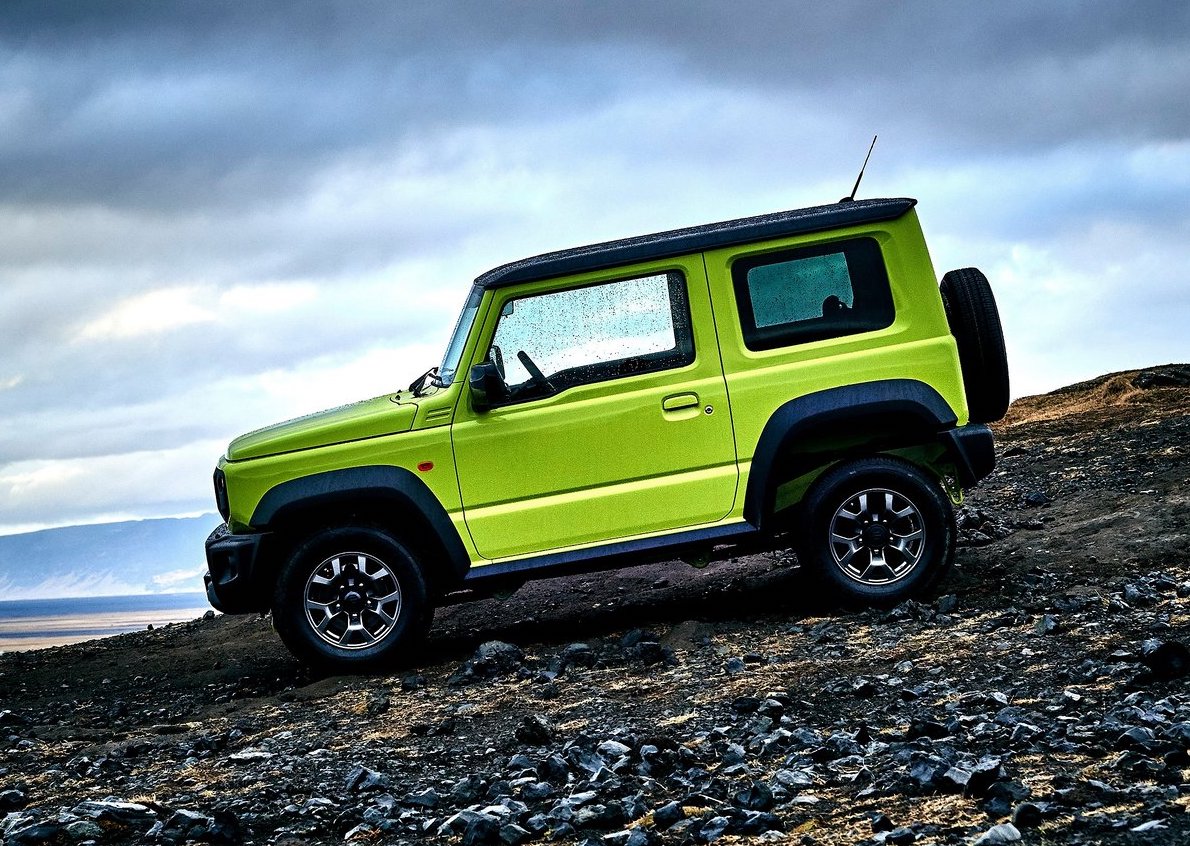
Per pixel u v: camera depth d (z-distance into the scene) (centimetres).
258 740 598
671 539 740
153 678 893
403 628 740
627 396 742
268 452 743
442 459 739
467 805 445
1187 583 693
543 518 740
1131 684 504
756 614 784
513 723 577
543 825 399
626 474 741
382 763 521
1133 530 847
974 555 870
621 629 798
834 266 748
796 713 534
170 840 416
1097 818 344
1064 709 484
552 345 747
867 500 742
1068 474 1143
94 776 543
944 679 567
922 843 346
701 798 409
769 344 745
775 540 793
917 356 740
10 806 496
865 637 677
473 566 740
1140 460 1127
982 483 1191
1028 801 366
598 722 560
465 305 803
